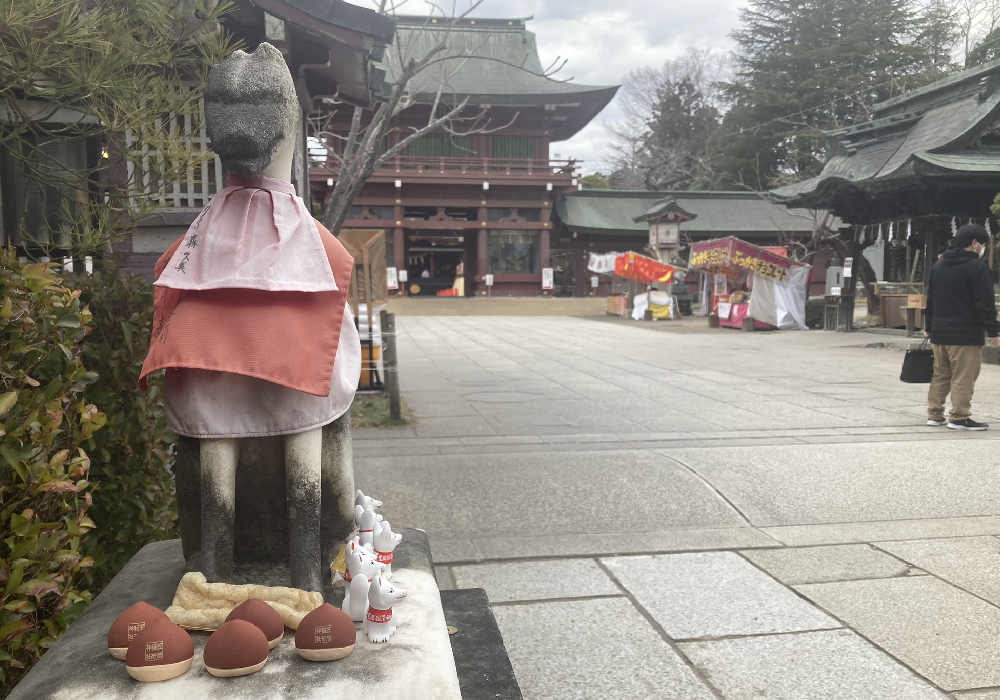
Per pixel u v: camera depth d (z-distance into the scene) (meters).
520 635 3.13
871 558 3.96
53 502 2.61
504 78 40.12
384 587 1.73
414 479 5.46
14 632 2.14
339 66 8.10
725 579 3.70
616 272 28.09
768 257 20.95
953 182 15.09
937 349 7.25
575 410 8.58
